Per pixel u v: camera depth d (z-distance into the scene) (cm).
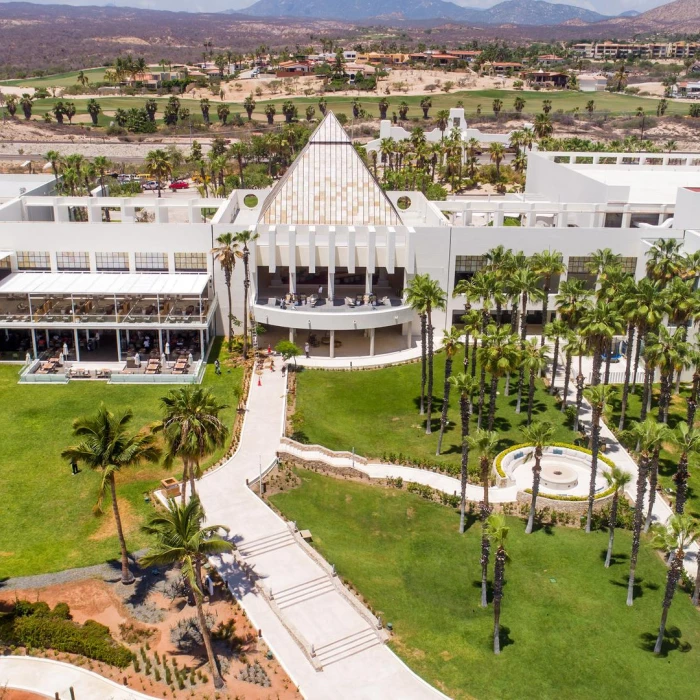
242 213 11919
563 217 10794
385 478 7131
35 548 5841
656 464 6341
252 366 9238
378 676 4859
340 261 9862
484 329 8300
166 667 4741
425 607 5559
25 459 7038
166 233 9838
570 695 4850
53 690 4603
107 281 9469
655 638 5391
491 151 18912
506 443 7856
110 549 5856
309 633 5144
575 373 9350
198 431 5203
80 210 13025
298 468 7138
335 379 9138
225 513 6288
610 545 6053
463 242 10031
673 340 7300
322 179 10538
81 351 9462
